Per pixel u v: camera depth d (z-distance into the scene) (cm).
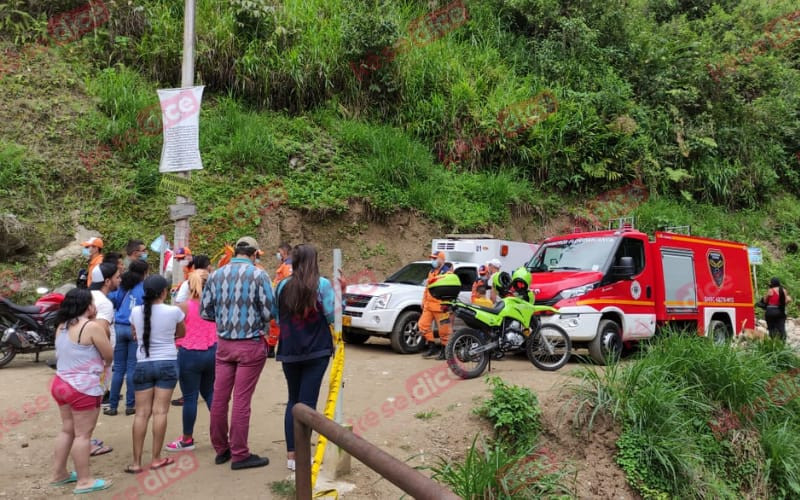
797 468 720
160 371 502
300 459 285
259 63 1494
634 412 652
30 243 1081
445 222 1467
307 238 1316
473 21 1970
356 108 1612
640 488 608
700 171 1945
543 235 1620
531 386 736
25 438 580
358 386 789
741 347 896
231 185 1287
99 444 543
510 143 1681
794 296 1744
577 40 1945
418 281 1125
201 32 1479
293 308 471
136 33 1455
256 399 732
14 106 1223
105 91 1316
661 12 2542
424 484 180
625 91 1875
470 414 649
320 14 1686
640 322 953
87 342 461
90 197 1177
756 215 2006
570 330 878
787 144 2262
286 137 1443
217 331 512
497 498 502
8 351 873
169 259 923
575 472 590
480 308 809
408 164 1479
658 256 1009
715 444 701
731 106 2075
